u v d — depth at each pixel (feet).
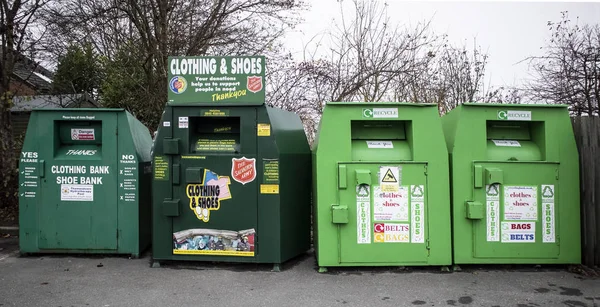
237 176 14.25
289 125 15.72
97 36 29.35
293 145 15.46
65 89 36.78
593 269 13.96
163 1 26.40
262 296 11.95
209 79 14.32
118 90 30.71
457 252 13.89
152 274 13.92
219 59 14.26
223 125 14.90
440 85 28.99
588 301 11.46
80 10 26.96
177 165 14.34
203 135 14.88
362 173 13.51
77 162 15.67
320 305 11.28
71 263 15.16
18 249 17.19
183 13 27.27
